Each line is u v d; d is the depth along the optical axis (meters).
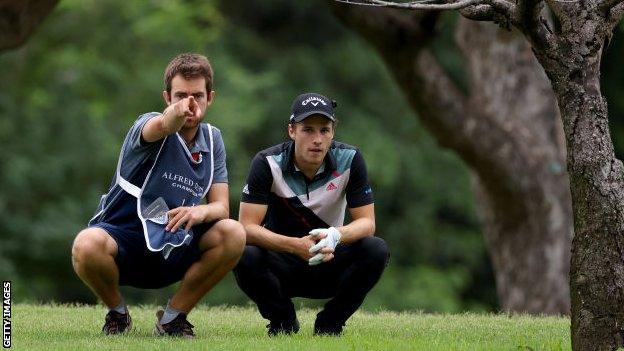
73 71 83.12
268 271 25.11
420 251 89.19
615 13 22.02
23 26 42.47
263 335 25.77
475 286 92.06
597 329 21.17
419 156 89.31
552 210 52.09
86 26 84.88
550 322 30.72
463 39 54.25
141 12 84.44
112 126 82.38
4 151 79.06
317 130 24.44
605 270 21.20
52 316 30.58
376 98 90.50
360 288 25.09
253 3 93.88
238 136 78.44
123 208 24.56
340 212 25.48
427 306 82.38
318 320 25.61
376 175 84.69
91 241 24.08
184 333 25.00
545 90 52.53
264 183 25.00
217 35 84.69
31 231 76.69
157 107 83.50
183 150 24.47
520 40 52.44
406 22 48.44
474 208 89.19
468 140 51.41
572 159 21.64
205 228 24.83
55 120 81.38
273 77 83.12
